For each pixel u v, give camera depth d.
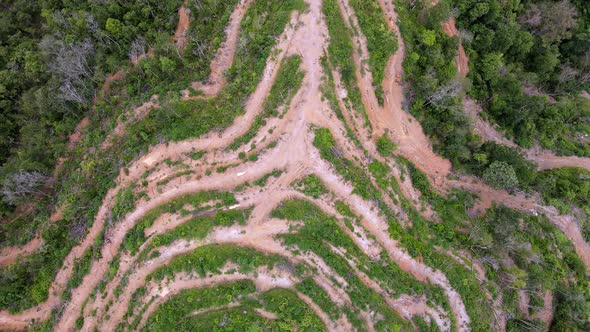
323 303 42.53
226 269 42.72
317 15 48.19
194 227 43.75
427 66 51.62
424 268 45.56
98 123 52.66
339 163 45.72
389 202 47.16
